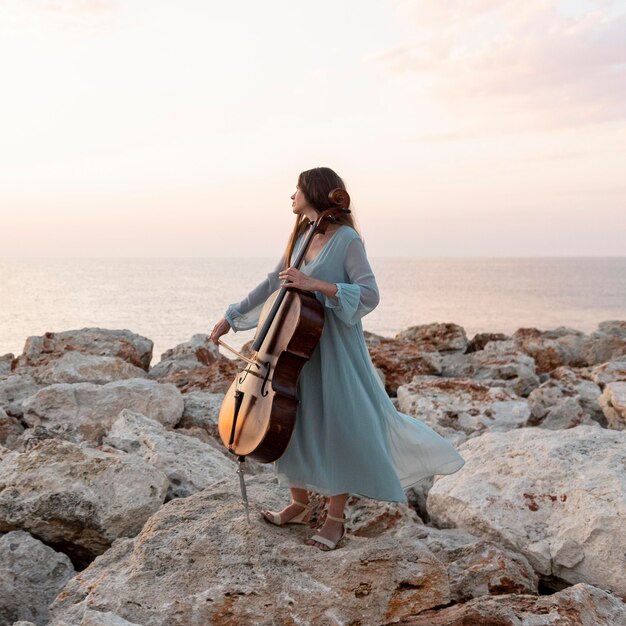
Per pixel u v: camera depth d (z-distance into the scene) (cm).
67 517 454
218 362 955
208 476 545
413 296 18825
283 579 334
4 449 588
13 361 1062
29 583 419
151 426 622
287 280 345
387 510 473
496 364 1011
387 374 986
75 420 683
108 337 1117
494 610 330
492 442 540
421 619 336
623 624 348
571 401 756
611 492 438
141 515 462
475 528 464
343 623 323
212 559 348
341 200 361
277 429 337
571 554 421
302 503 384
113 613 315
